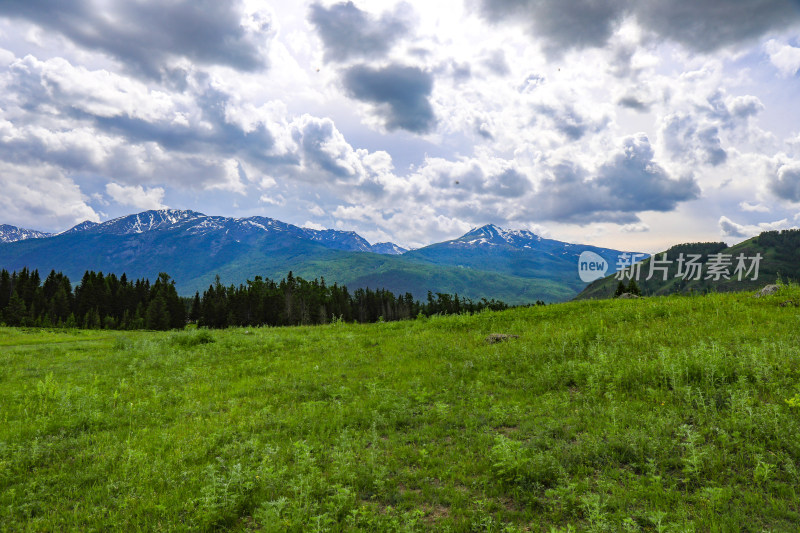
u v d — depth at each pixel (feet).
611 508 16.38
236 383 42.42
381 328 76.54
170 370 50.67
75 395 38.17
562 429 23.84
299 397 35.70
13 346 84.53
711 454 18.89
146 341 74.13
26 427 30.32
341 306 406.21
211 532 17.16
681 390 26.35
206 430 28.45
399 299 496.64
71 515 18.67
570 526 14.25
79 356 66.95
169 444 26.25
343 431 26.35
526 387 33.09
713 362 29.58
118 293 372.58
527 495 17.66
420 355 48.83
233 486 19.83
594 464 20.02
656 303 60.64
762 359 29.22
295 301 373.40
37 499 20.15
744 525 14.55
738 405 22.88
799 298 50.34
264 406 33.81
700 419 22.63
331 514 17.03
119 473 22.47
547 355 40.68
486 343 51.08
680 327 45.06
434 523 16.40
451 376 37.58
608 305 66.69
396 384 37.01
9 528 17.98
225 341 70.59
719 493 15.61
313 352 56.95
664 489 17.33
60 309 328.70
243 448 24.43
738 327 41.39
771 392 25.12
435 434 25.46
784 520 14.82
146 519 17.84
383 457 22.34
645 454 20.20
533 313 68.49
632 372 31.68
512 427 25.79
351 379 40.04
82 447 26.91
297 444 22.27
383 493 19.01
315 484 19.54
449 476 20.12
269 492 19.31
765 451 18.95
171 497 19.60
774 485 16.57
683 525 14.30
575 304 71.31
